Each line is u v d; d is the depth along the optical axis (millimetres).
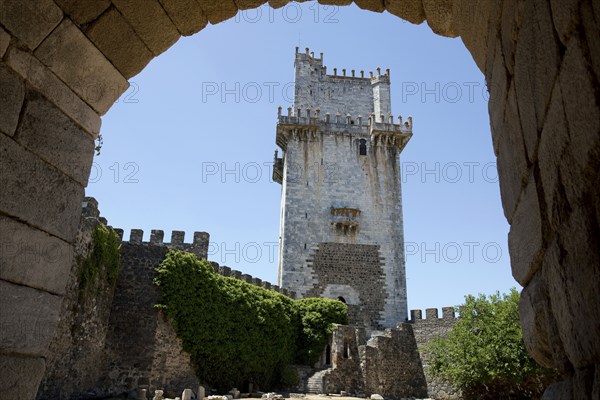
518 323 30875
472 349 31375
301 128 50969
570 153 2680
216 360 29547
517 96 3750
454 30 5953
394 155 51188
